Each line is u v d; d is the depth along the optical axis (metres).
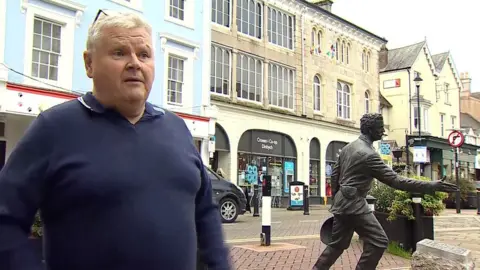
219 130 21.53
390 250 9.02
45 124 1.83
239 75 23.16
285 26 26.45
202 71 20.31
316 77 28.56
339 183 5.39
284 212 19.91
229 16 22.98
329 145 28.83
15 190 1.73
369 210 5.15
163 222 1.83
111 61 1.90
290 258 8.06
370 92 33.50
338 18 29.64
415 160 26.91
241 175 22.39
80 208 1.75
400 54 40.19
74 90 15.48
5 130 14.23
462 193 26.11
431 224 9.08
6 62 13.79
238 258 7.99
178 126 2.15
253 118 23.22
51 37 15.20
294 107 26.47
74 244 1.74
